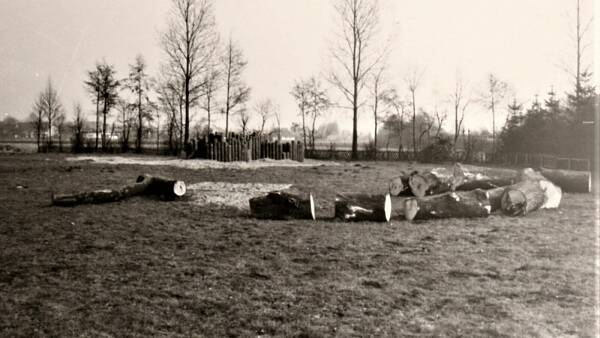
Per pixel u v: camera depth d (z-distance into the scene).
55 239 8.96
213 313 5.34
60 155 37.88
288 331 4.85
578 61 32.72
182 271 6.91
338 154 41.59
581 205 13.29
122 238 9.07
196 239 8.98
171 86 43.53
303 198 11.09
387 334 4.77
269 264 7.26
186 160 30.50
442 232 9.60
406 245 8.48
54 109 50.03
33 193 15.20
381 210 10.67
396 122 49.16
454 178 14.34
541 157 30.80
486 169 27.89
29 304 5.62
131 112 47.31
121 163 27.58
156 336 4.76
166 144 46.25
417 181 14.30
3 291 6.06
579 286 6.14
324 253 7.93
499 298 5.74
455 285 6.24
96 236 9.23
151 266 7.18
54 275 6.73
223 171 23.33
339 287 6.18
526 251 8.04
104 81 45.97
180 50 41.00
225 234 9.42
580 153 30.17
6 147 47.53
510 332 4.77
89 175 20.55
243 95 44.91
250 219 11.06
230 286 6.25
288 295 5.89
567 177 15.87
